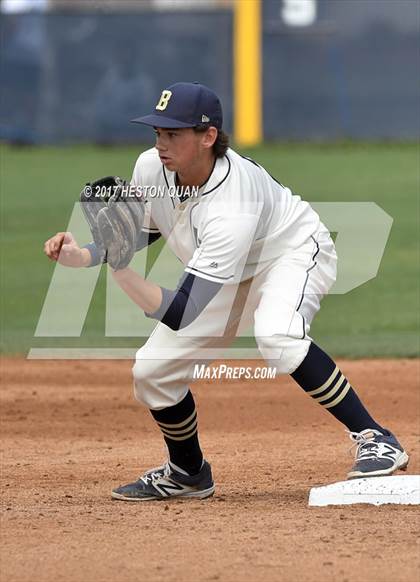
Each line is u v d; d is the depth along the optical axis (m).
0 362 37.16
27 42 95.12
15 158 90.31
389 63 95.69
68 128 96.56
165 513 18.81
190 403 19.62
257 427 28.27
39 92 95.75
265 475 22.58
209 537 17.05
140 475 22.75
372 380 34.09
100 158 88.94
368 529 17.47
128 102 95.75
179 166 18.44
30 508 19.31
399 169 82.00
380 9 95.38
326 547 16.47
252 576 15.20
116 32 94.62
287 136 96.75
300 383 19.20
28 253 57.56
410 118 96.31
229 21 94.06
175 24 94.25
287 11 95.31
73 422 28.98
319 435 27.14
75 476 22.66
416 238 60.56
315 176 78.94
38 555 16.12
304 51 95.81
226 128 95.88
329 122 96.56
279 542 16.75
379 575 15.23
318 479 22.12
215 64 94.50
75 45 94.94
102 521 18.16
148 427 28.47
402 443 25.89
